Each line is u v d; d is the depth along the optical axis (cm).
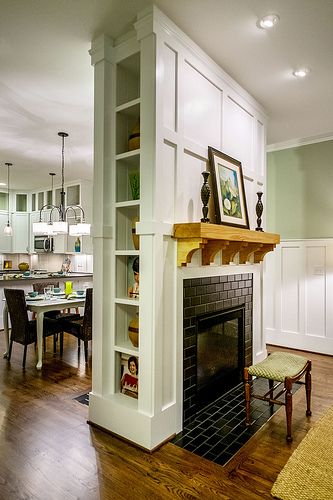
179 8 211
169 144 225
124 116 252
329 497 147
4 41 239
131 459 201
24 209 834
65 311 614
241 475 187
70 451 209
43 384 322
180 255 228
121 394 243
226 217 272
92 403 243
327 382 327
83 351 438
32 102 338
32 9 208
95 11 211
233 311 306
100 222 240
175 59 231
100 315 240
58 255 818
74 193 704
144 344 216
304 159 446
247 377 242
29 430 235
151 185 213
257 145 348
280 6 207
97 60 241
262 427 239
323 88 310
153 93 211
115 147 244
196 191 253
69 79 292
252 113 334
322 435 190
